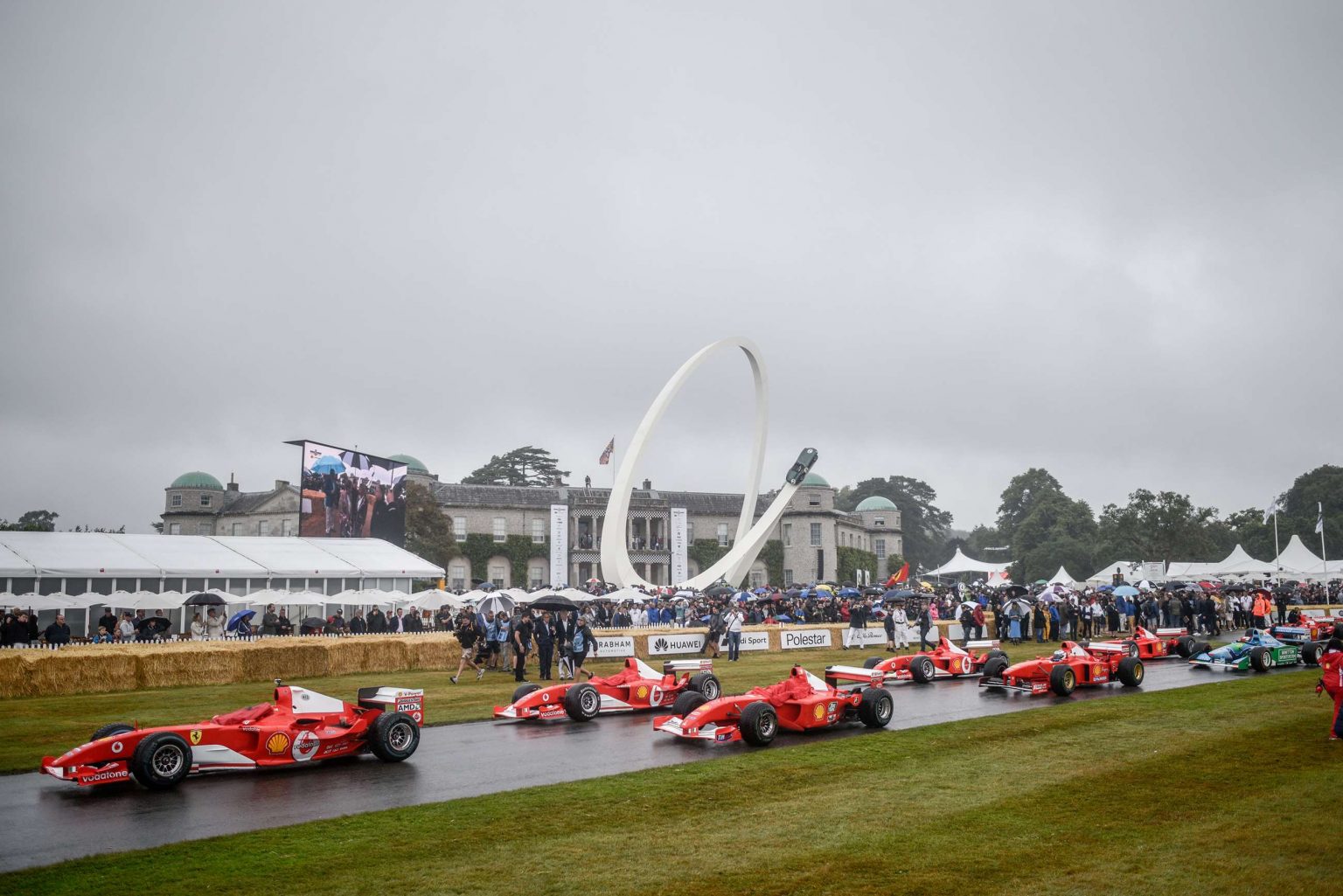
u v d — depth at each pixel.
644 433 68.00
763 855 10.41
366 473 60.62
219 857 10.53
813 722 18.88
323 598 43.19
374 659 31.17
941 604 56.66
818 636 42.62
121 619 36.44
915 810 12.18
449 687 27.20
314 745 15.62
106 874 9.96
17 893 9.38
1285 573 71.69
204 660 27.70
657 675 23.05
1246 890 8.98
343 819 12.14
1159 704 21.61
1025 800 12.60
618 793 13.50
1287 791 12.60
